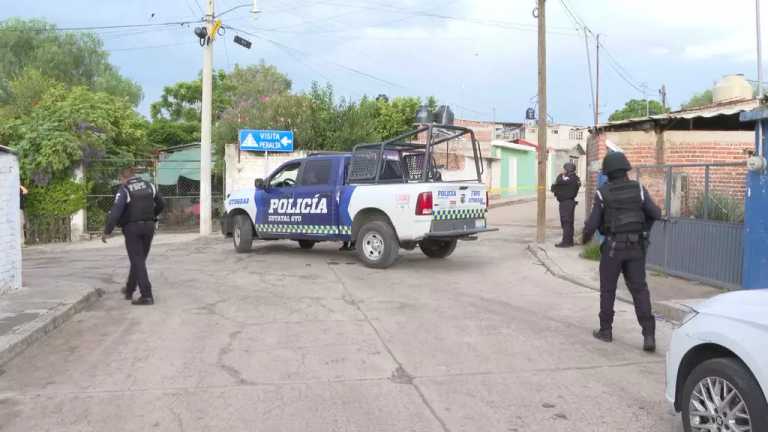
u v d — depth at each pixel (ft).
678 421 14.82
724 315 12.62
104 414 15.26
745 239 27.07
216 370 18.56
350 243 43.88
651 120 41.09
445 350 20.61
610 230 21.09
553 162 150.20
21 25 116.67
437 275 35.37
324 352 20.35
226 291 30.63
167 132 107.04
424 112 48.88
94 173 60.54
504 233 57.93
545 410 15.49
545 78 47.06
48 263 42.01
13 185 28.32
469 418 14.97
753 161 25.89
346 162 39.14
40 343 21.48
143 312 26.17
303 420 14.84
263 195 43.06
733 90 46.44
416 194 35.06
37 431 14.30
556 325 24.07
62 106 60.29
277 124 69.10
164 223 64.23
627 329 23.49
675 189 33.19
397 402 15.98
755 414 11.59
